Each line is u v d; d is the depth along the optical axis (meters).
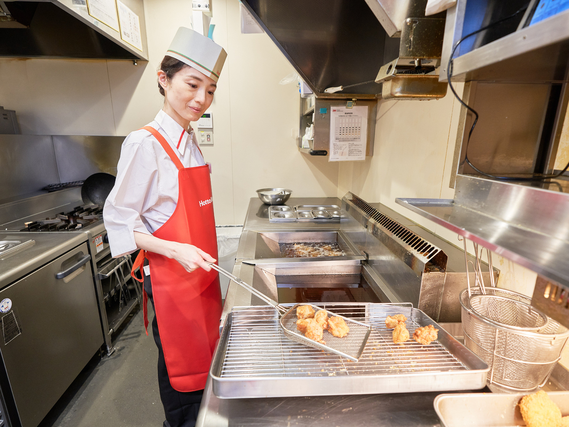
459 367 0.68
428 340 0.76
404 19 0.83
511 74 0.68
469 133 0.80
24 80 2.50
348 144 1.95
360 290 1.29
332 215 2.20
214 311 1.31
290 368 0.68
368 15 1.22
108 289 2.04
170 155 1.11
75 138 2.62
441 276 0.92
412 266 1.00
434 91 0.98
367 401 0.68
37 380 1.38
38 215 2.22
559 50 0.45
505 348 0.64
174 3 2.41
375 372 0.67
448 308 0.95
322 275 1.43
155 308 1.19
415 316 0.89
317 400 0.67
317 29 1.27
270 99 2.64
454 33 0.62
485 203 0.71
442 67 0.68
